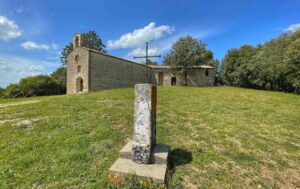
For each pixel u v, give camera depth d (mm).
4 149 4605
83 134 5441
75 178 3459
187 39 35656
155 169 3410
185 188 3307
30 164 3938
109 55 26078
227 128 6691
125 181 3236
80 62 24484
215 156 4520
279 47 25938
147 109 3572
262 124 7641
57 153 4355
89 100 11102
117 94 13617
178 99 12531
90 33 45219
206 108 9992
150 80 35969
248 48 37375
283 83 25734
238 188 3439
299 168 4324
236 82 36156
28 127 6113
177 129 6246
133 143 3643
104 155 4309
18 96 32125
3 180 3408
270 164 4379
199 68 35969
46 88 35344
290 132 6887
